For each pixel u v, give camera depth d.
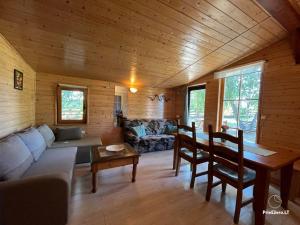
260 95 3.13
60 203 1.50
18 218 1.40
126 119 4.55
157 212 1.83
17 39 2.24
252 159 1.70
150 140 4.02
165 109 5.42
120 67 3.48
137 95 4.89
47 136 2.92
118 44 2.58
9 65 2.26
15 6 1.72
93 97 4.17
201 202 2.04
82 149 3.11
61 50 2.65
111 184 2.41
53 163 2.15
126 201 2.01
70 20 1.99
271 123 2.96
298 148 2.62
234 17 2.19
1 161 1.48
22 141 2.02
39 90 3.56
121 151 2.60
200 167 3.14
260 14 2.17
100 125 4.30
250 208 1.96
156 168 3.04
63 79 3.81
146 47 2.73
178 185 2.44
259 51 3.15
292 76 2.71
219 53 3.15
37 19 1.92
